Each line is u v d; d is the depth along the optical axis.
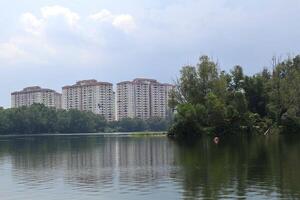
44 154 87.44
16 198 36.59
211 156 69.38
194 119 134.62
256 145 92.62
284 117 135.75
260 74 160.50
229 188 38.19
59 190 39.75
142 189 39.06
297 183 39.66
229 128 135.00
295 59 155.25
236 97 140.88
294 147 83.12
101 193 37.75
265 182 40.66
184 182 42.25
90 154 84.94
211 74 147.00
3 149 108.19
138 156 75.44
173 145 105.50
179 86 149.25
